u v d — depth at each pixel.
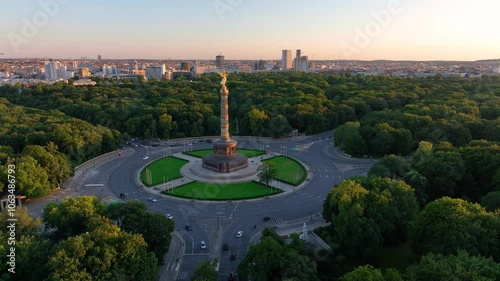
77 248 87.06
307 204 156.75
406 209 120.62
